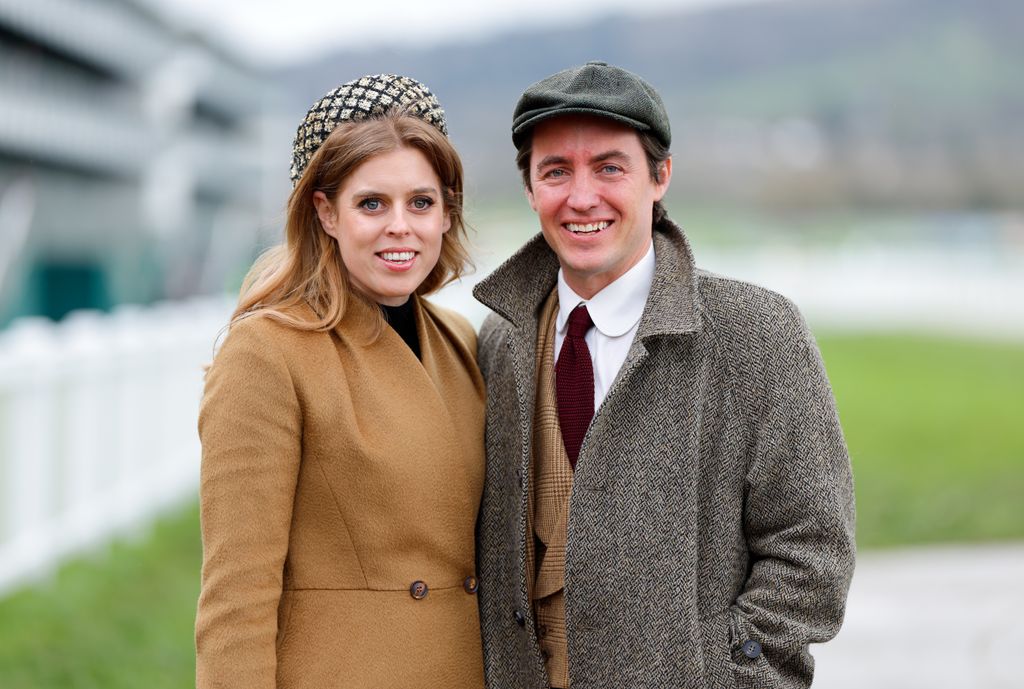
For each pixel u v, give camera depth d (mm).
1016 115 98750
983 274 28656
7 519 4844
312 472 1948
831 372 14312
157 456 6867
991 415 10820
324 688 1921
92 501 5758
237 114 42625
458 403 2174
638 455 1981
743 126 102750
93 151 26125
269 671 1853
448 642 2018
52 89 25078
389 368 2053
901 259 34656
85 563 5305
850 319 23312
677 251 2080
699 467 1986
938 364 15273
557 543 2061
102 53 27484
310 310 2020
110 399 6031
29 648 4062
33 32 23922
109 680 3793
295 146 2072
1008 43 126000
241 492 1863
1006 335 19641
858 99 121062
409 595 1989
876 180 79000
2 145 21969
